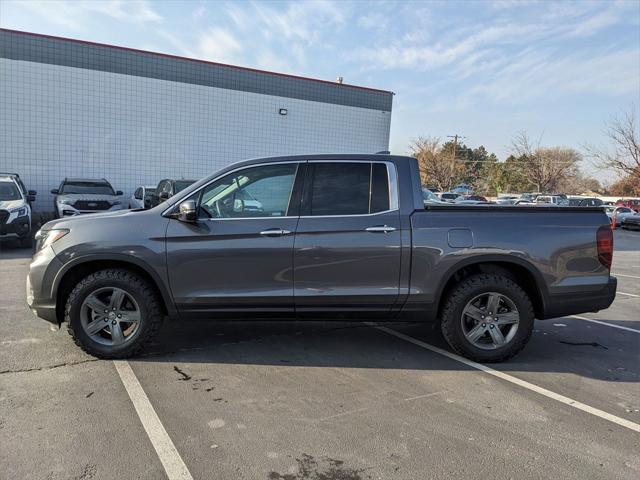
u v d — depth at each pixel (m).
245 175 4.55
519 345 4.55
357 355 4.75
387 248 4.41
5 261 9.95
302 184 4.53
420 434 3.22
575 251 4.55
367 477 2.73
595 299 4.60
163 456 2.89
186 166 19.52
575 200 33.38
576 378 4.30
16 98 16.66
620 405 3.75
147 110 18.59
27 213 11.62
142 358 4.51
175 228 4.36
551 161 62.69
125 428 3.21
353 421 3.38
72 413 3.40
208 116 19.67
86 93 17.58
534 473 2.79
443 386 4.04
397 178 4.57
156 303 4.45
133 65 18.19
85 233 4.33
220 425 3.28
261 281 4.41
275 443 3.07
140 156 18.67
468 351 4.56
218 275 4.38
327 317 4.52
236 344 5.00
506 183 78.44
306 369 4.35
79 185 15.53
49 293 4.33
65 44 17.09
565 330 5.94
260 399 3.71
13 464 2.76
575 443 3.14
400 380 4.15
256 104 20.53
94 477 2.66
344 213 4.47
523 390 4.00
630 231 28.22
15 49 16.45
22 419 3.29
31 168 17.09
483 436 3.21
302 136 21.62
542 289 4.52
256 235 4.37
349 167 4.58
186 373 4.19
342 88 22.25
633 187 47.44
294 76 21.14
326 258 4.39
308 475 2.74
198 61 19.23
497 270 4.65
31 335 5.07
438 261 4.43
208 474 2.72
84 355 4.52
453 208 4.54
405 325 5.84
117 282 4.34
